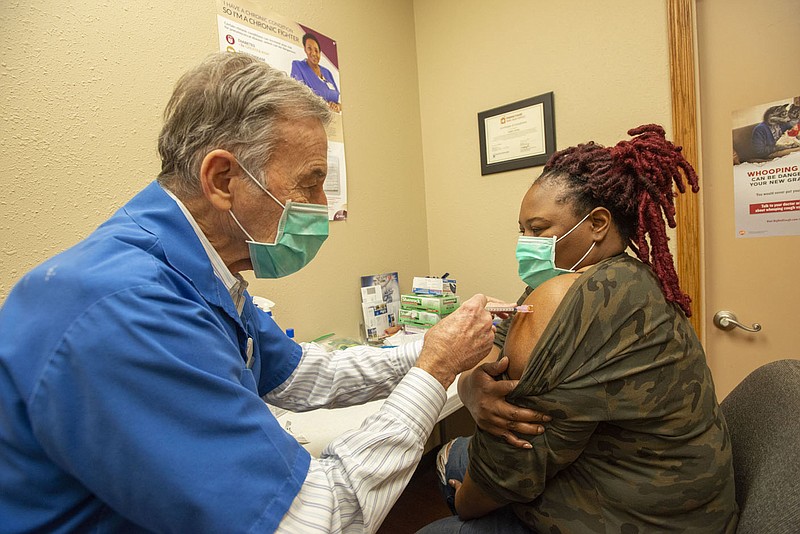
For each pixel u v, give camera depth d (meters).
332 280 1.75
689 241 1.49
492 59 1.89
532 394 0.67
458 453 1.15
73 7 1.06
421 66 2.15
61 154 1.05
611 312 0.64
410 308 1.83
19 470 0.51
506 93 1.86
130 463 0.47
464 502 0.84
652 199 0.73
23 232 1.00
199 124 0.65
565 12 1.67
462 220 2.08
